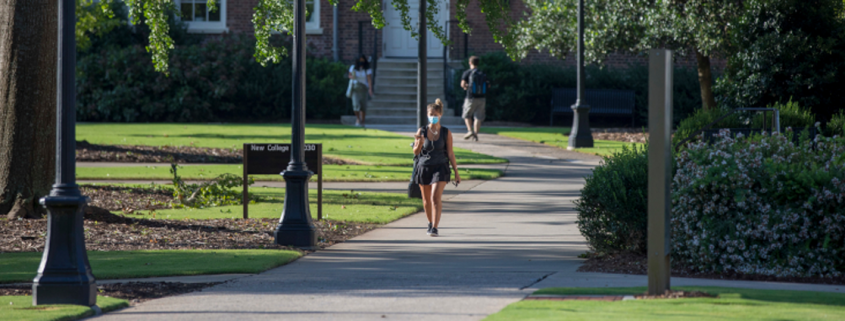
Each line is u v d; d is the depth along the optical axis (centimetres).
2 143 2316
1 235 2036
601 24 4941
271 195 2981
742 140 1806
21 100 2309
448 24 6856
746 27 3841
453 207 2670
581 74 4600
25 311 1235
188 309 1273
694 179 1641
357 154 4144
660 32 4631
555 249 1925
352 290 1426
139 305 1334
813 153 1734
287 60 6538
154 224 2262
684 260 1673
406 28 2903
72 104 1302
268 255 1814
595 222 1798
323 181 3328
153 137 4731
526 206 2681
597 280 1516
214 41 6431
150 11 2984
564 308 1182
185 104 6181
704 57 5041
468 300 1312
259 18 3050
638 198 1717
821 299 1262
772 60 3725
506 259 1791
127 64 6106
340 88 6469
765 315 1099
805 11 3744
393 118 6169
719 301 1219
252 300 1340
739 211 1620
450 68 6425
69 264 1295
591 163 3988
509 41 3156
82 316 1234
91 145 4128
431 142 2130
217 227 2245
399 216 2480
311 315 1210
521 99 6406
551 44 5397
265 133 5088
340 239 2100
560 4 5297
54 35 2362
